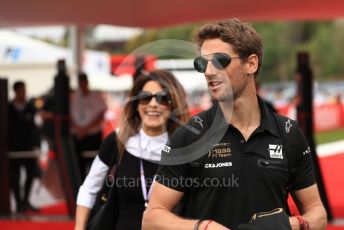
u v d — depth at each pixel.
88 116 9.46
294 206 2.78
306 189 2.61
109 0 7.98
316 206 2.61
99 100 9.50
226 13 9.32
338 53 40.66
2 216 9.04
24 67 15.38
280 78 39.72
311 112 7.77
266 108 2.58
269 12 9.31
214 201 2.50
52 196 9.95
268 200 2.49
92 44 28.11
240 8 8.83
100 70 16.20
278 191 2.51
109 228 3.43
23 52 15.38
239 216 2.48
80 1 8.01
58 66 8.51
